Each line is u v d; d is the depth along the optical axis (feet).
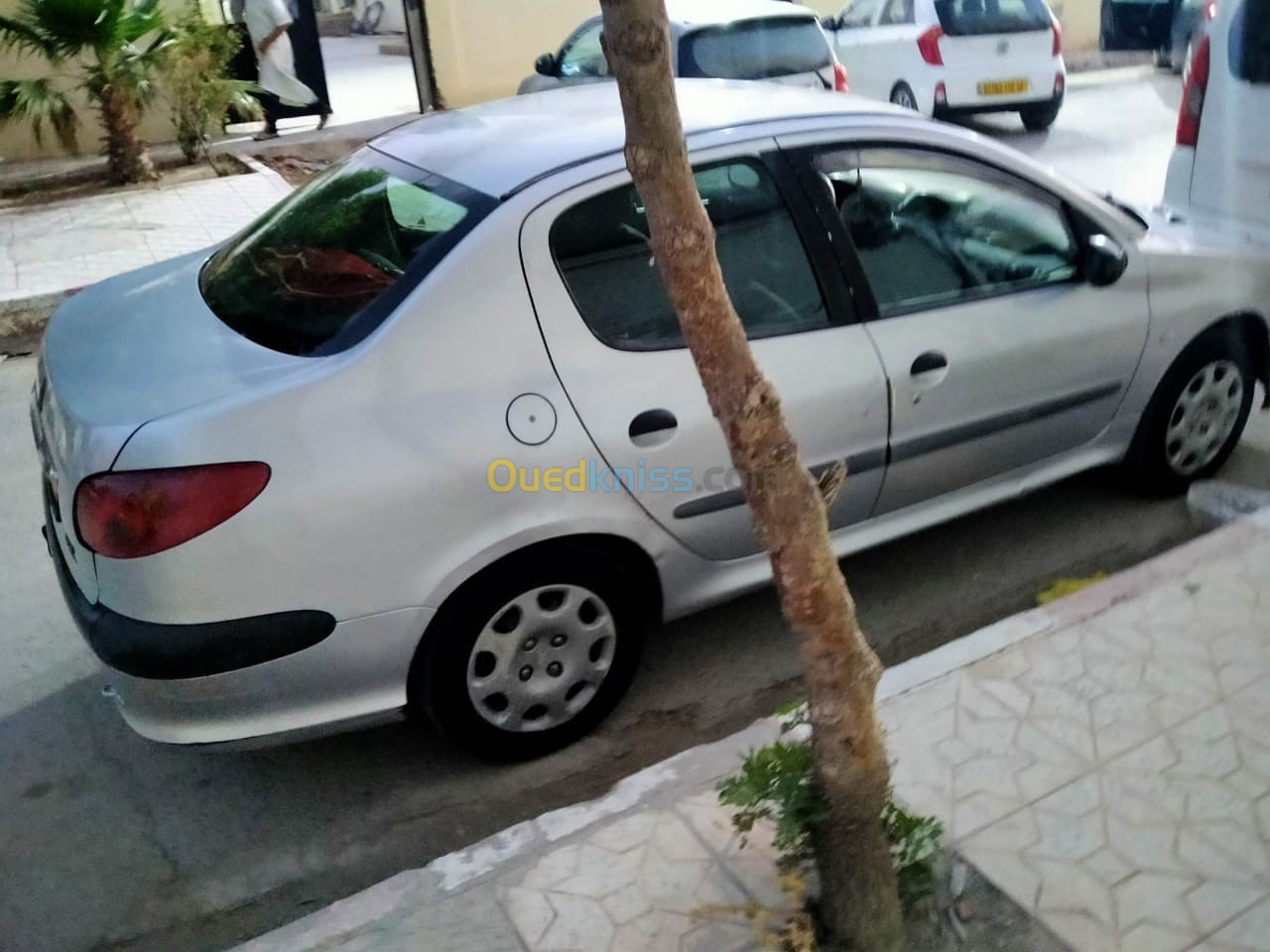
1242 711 9.95
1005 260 12.28
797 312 10.93
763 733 10.00
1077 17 55.31
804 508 6.66
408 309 9.38
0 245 26.68
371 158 12.05
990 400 12.01
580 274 9.98
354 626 9.16
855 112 11.79
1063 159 33.96
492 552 9.51
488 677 10.08
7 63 33.78
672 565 10.66
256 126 39.06
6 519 15.70
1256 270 13.78
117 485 8.58
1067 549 13.62
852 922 7.67
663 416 10.07
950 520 12.65
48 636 13.05
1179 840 8.69
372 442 9.02
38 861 9.89
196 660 8.76
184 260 12.59
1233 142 16.90
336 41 73.00
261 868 9.73
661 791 9.43
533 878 8.68
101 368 9.80
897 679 10.57
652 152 5.75
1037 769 9.45
